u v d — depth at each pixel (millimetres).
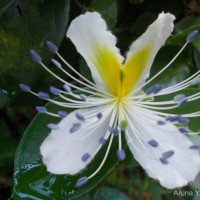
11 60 127
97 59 111
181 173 104
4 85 129
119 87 113
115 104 114
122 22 159
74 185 112
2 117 190
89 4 139
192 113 118
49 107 119
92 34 108
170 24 108
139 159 107
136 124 111
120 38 156
